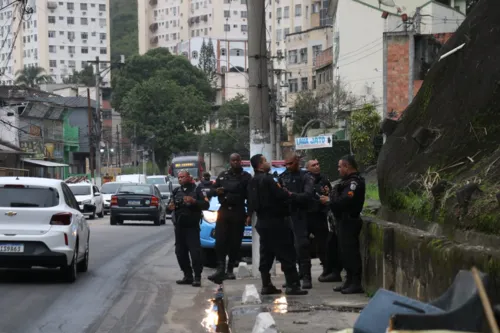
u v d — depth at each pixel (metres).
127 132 89.12
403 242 8.94
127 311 11.09
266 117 14.32
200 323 10.20
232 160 13.80
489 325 4.94
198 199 13.97
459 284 5.56
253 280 13.40
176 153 88.62
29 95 72.94
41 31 166.62
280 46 125.25
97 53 171.75
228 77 124.62
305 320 8.93
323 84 70.25
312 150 47.00
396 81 43.81
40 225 13.50
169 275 15.67
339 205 10.65
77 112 83.31
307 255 11.85
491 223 7.48
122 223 34.84
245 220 13.90
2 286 13.30
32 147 66.06
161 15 182.50
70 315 10.65
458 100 11.15
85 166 83.81
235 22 169.38
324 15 105.00
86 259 15.73
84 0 170.00
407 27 49.62
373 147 43.19
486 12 11.42
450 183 9.38
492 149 9.77
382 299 5.49
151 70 100.44
